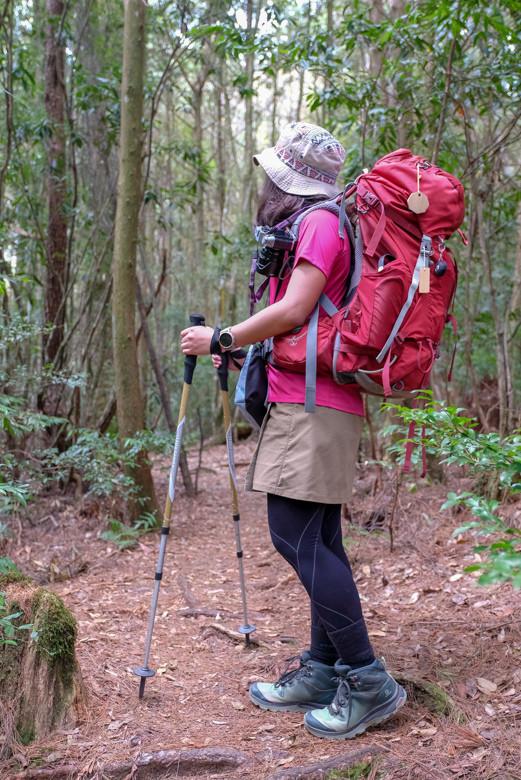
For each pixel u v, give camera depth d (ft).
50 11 20.22
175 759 6.31
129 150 16.03
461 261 21.88
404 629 9.10
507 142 16.75
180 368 37.37
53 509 17.06
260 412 7.18
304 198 6.82
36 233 21.42
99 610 10.83
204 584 12.48
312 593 6.69
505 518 12.13
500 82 14.12
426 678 7.43
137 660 8.73
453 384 24.14
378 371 6.26
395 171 6.40
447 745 6.28
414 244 6.34
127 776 6.25
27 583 7.64
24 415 14.25
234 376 35.83
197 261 40.22
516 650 7.76
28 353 19.58
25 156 22.43
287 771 6.06
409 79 15.40
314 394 6.38
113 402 19.13
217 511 19.08
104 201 22.00
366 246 6.36
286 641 9.41
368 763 6.12
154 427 24.41
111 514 16.35
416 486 15.81
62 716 6.96
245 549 15.15
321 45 14.93
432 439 6.72
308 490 6.50
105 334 22.33
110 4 24.71
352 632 6.66
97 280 22.81
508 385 14.64
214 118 44.73
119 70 20.25
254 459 6.94
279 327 6.37
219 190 38.88
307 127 6.98
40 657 6.98
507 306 17.65
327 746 6.53
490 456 6.01
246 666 8.59
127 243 16.25
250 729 6.95
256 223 7.18
